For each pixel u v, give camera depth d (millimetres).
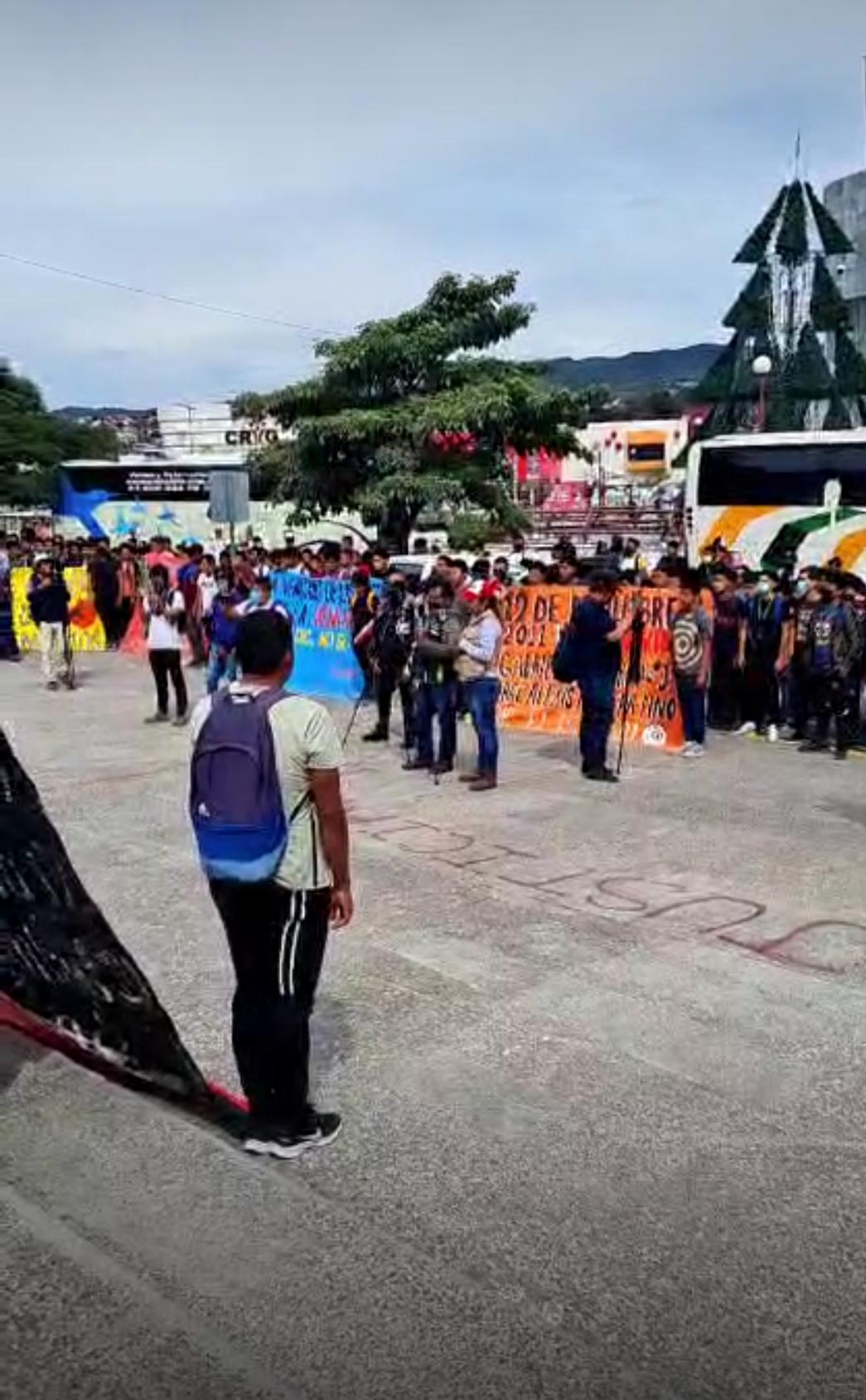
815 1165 3930
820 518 18875
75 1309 3205
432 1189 3789
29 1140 4098
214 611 13227
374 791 9258
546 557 27344
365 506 20672
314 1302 3232
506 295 21906
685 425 72875
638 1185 3811
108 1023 4258
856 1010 5125
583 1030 4934
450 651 9555
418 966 5617
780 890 6746
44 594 15000
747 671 11867
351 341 21734
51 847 4363
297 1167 3920
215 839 3814
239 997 3980
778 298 42281
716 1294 3275
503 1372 2967
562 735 11750
